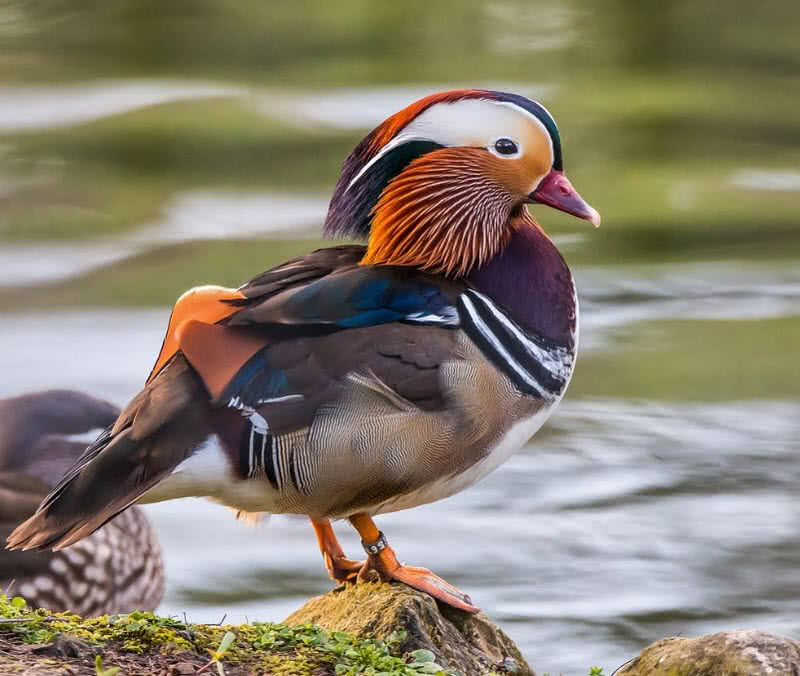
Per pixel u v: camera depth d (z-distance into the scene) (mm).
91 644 5879
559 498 13000
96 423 11938
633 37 38812
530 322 7211
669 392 15539
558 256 7504
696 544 11953
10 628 5957
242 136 28094
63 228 21922
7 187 24016
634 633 10680
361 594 7035
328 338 6703
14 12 41406
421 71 34188
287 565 12039
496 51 36969
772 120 30078
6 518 10336
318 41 37688
